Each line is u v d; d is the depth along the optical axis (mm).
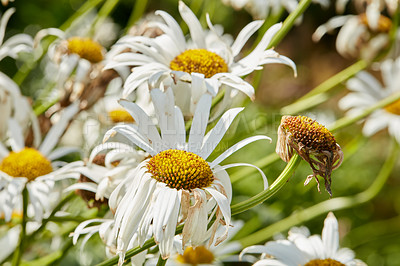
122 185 466
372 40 649
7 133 544
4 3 550
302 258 519
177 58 510
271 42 525
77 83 551
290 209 657
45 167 521
